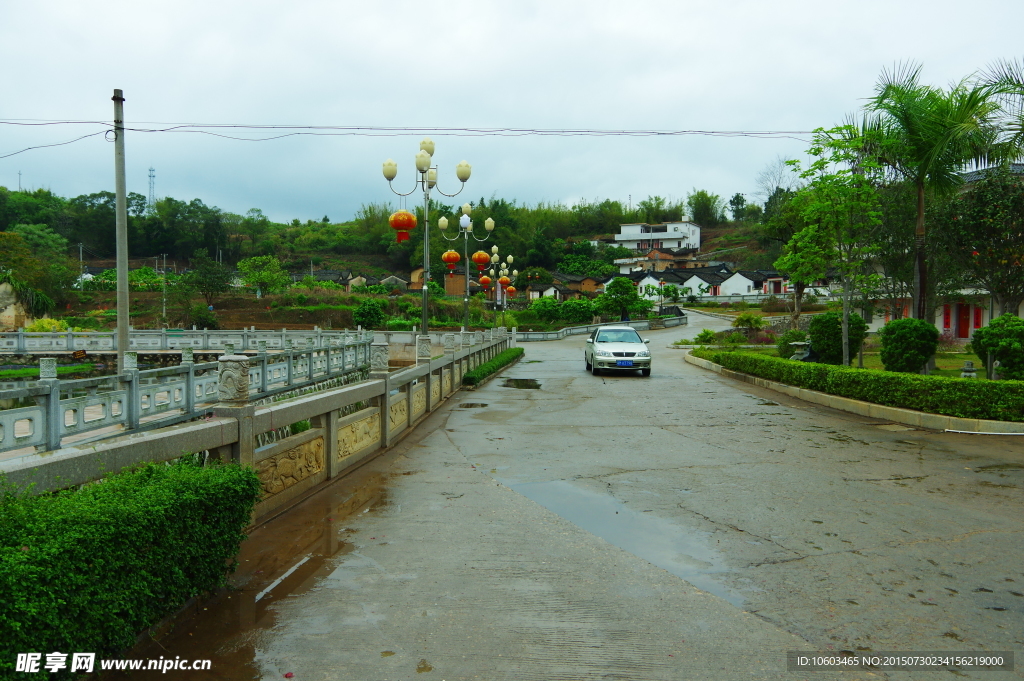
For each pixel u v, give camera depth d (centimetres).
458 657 308
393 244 9694
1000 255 1719
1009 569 426
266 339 2761
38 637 225
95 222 9338
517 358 2572
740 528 516
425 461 767
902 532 504
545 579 408
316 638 325
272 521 523
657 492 629
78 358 1959
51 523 252
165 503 300
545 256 9075
